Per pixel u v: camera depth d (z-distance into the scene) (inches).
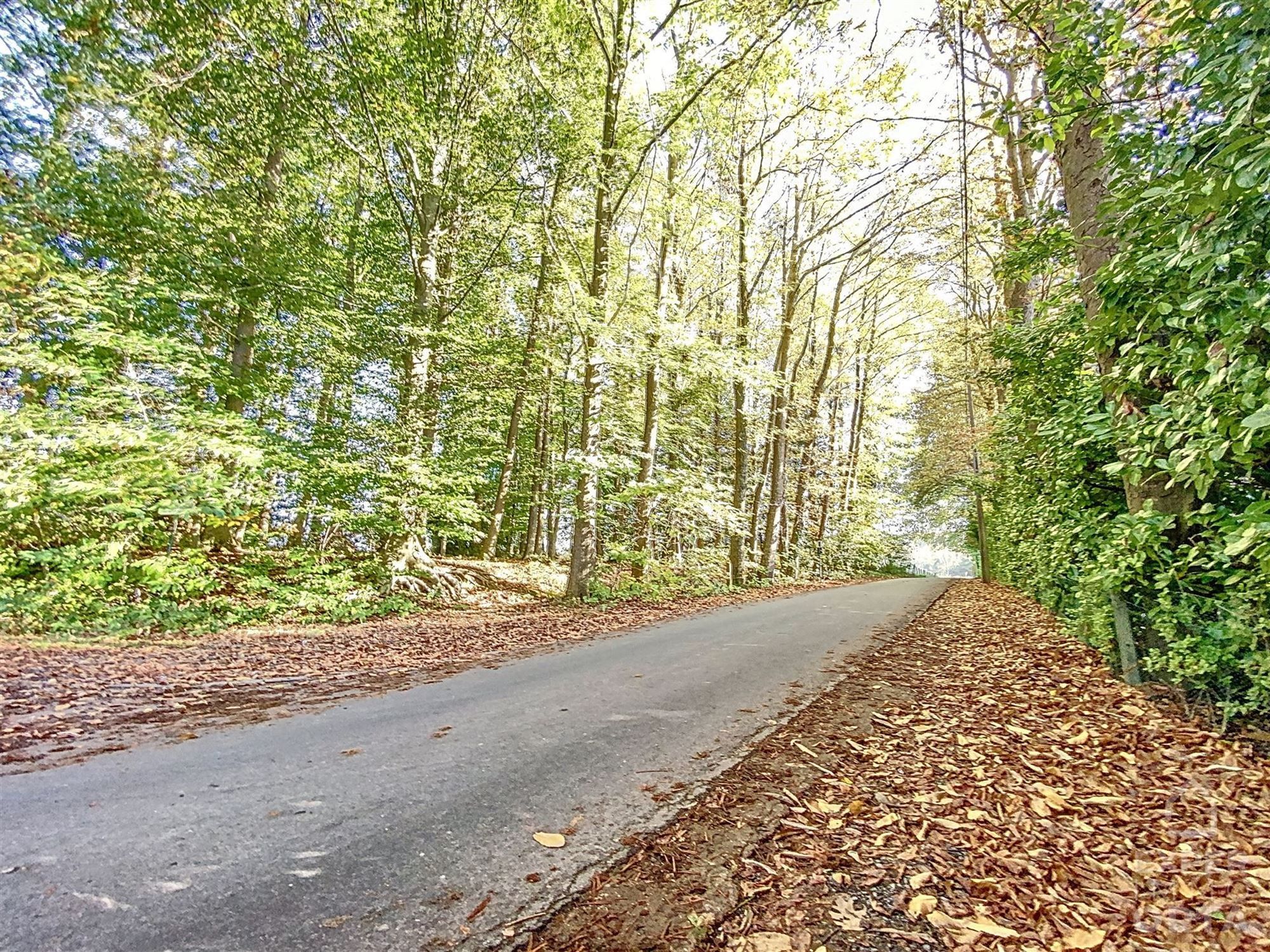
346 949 79.0
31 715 183.9
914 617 420.8
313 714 193.3
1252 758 136.7
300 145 502.9
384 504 466.6
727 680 235.1
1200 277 94.1
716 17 497.0
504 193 553.0
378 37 442.3
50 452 323.9
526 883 96.6
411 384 486.9
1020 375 271.6
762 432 850.8
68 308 340.8
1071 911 90.6
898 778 141.0
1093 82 135.2
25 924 82.6
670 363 583.8
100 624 308.3
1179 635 164.1
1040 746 158.1
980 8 260.7
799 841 112.2
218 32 401.7
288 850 105.4
